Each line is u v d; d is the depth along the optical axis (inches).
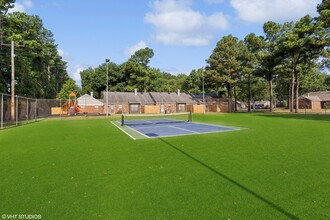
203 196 168.4
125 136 502.9
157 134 531.2
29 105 1250.6
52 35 2369.6
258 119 975.6
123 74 2753.4
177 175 218.7
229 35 1892.2
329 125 663.1
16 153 335.9
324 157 277.0
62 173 232.4
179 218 137.0
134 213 144.7
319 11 1315.2
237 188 182.4
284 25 1625.2
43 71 1855.3
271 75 1790.1
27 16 1659.7
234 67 1859.0
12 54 978.7
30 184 201.3
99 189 186.9
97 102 2097.7
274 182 194.1
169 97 2295.8
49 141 444.8
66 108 1684.3
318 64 1681.8
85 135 528.1
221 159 275.4
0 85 1055.0
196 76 2819.9
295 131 532.4
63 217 141.6
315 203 153.4
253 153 304.3
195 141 417.1
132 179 209.9
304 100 2664.9
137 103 2132.1
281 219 133.6
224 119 1031.6
